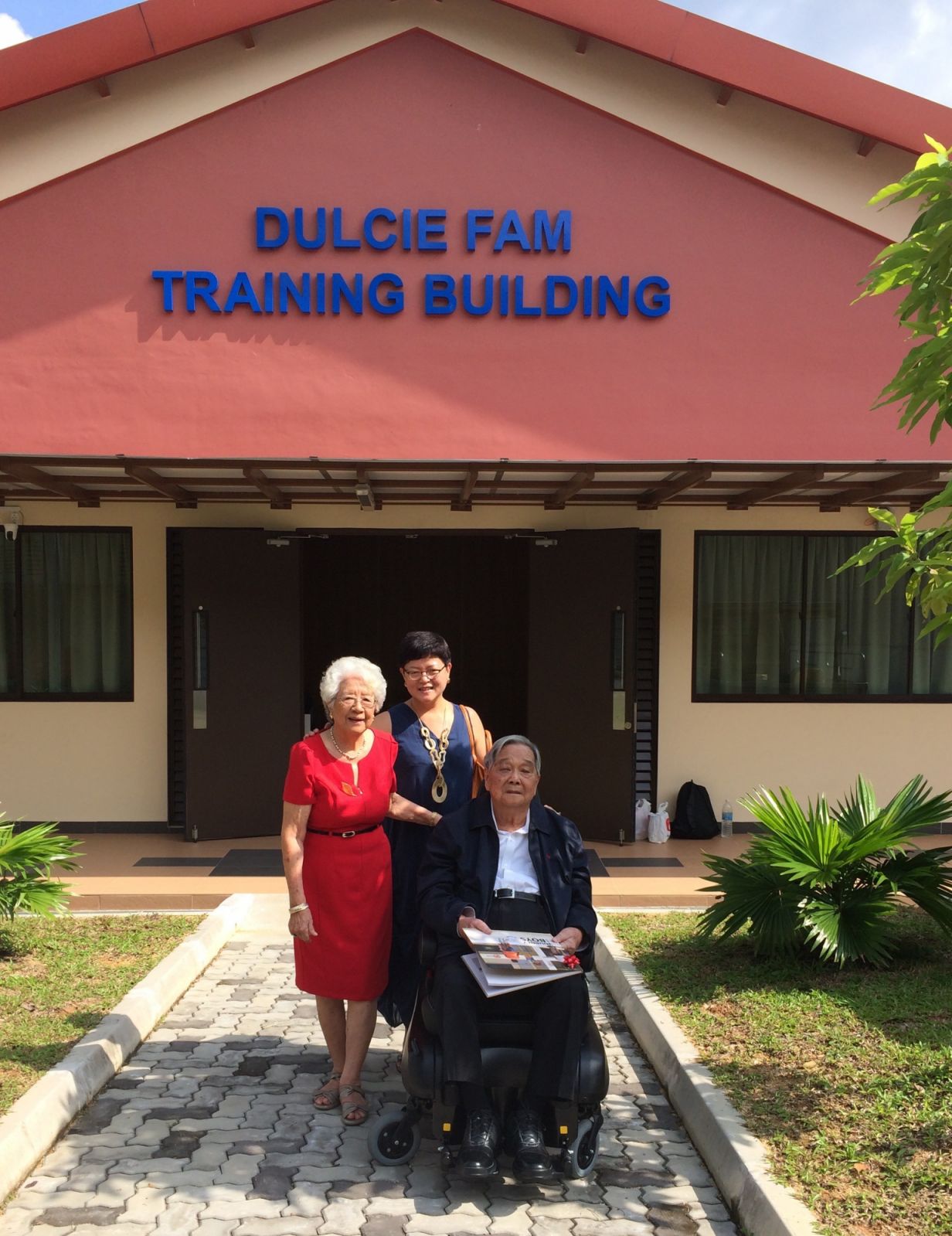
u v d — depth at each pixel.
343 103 7.27
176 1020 5.14
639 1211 3.44
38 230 7.20
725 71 7.10
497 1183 3.62
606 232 7.34
